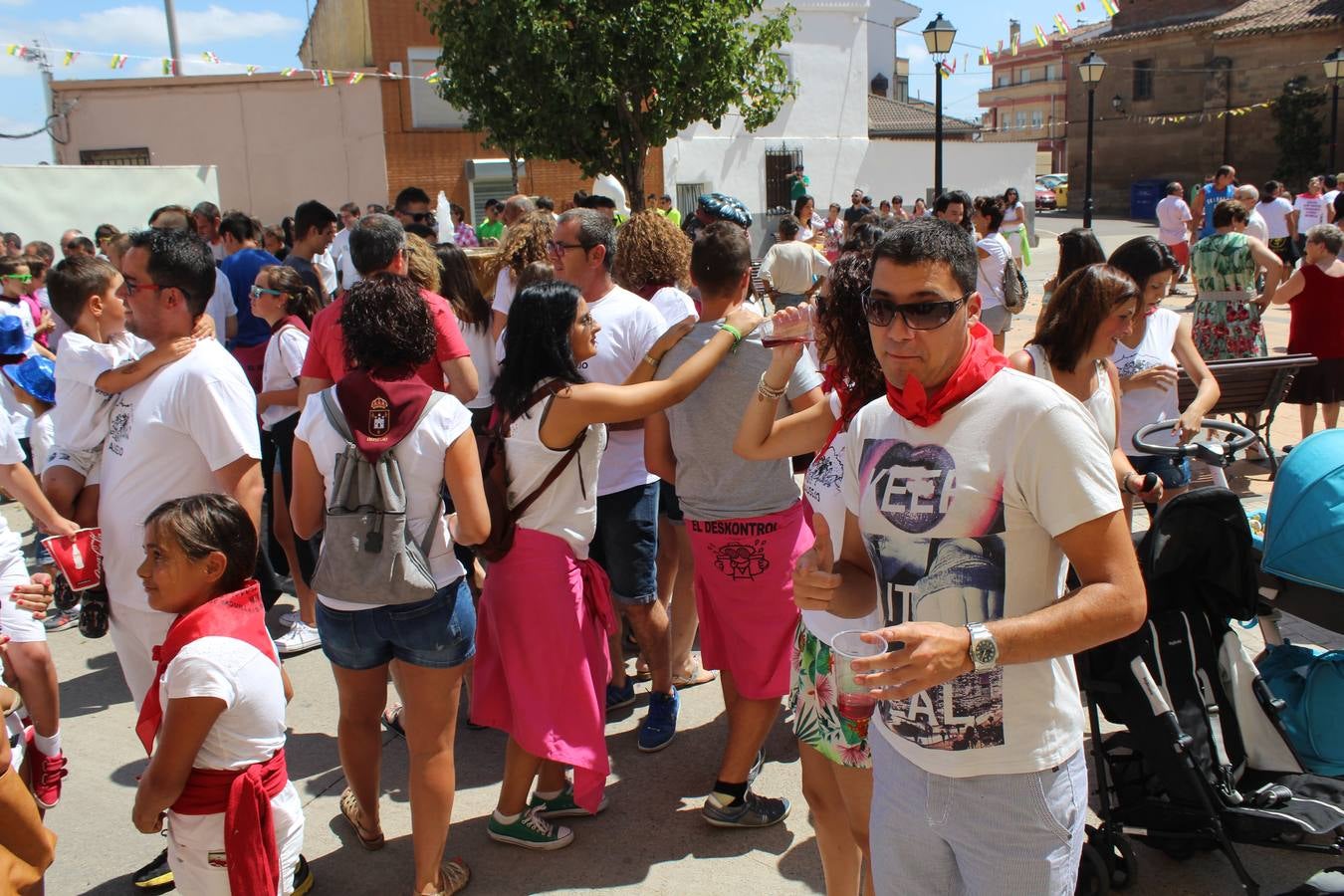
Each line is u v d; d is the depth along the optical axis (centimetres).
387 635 301
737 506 337
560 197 2091
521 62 1212
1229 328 833
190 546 267
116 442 318
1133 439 414
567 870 339
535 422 321
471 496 300
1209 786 296
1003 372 198
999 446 193
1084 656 304
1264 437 716
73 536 314
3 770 239
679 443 347
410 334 296
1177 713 301
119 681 501
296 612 564
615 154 1303
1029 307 1769
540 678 329
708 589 353
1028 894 202
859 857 289
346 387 296
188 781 270
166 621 317
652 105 1259
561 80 1202
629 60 1226
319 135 1967
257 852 271
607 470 398
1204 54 4066
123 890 340
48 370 661
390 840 360
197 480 315
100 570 320
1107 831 310
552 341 320
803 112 2641
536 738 327
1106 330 347
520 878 336
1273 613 352
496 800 384
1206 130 4053
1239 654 315
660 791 384
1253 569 309
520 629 329
